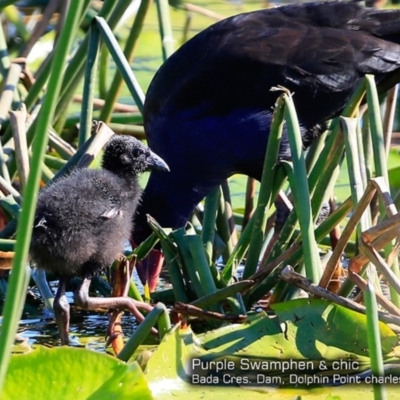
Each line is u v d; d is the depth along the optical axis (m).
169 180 9.28
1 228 9.02
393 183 10.54
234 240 9.06
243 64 9.18
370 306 4.74
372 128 7.11
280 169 7.54
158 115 9.38
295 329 6.47
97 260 7.25
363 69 9.32
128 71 9.38
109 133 8.41
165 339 6.05
